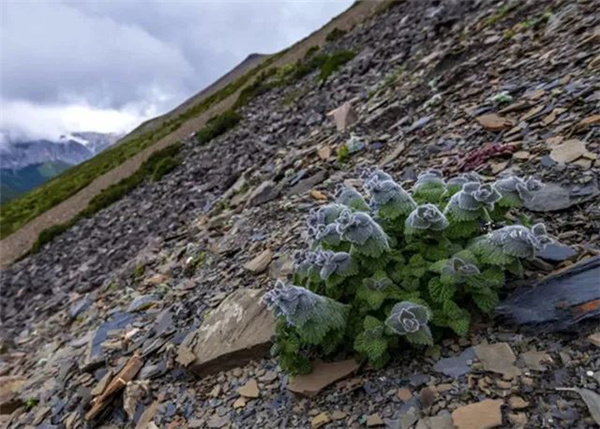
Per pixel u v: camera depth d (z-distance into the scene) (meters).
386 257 0.53
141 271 1.48
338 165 1.35
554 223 0.62
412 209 0.56
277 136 2.65
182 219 2.25
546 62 1.13
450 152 0.99
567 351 0.44
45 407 0.87
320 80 3.33
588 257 0.53
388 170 1.08
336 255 0.53
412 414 0.45
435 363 0.49
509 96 1.06
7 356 1.50
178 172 3.55
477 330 0.50
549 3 1.54
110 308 1.26
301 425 0.51
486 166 0.83
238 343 0.68
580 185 0.65
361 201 0.63
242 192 1.76
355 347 0.50
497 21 1.73
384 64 2.56
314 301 0.50
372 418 0.47
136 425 0.66
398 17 3.79
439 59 1.70
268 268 0.90
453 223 0.54
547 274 0.53
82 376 0.89
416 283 0.51
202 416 0.61
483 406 0.42
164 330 0.87
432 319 0.50
